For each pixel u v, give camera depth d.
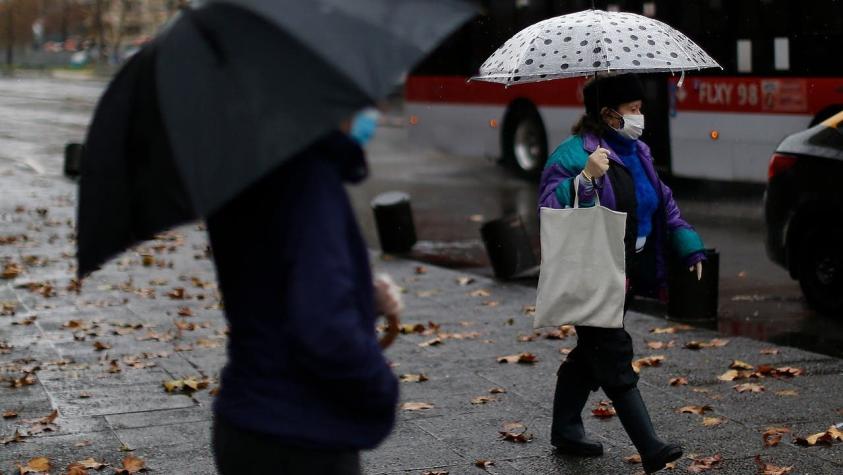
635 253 13.73
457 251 34.34
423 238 36.94
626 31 13.60
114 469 14.24
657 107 42.88
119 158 7.49
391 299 7.77
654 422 15.98
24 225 38.50
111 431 15.88
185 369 19.42
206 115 6.73
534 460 14.45
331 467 7.12
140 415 16.67
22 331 22.72
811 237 24.39
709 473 13.85
